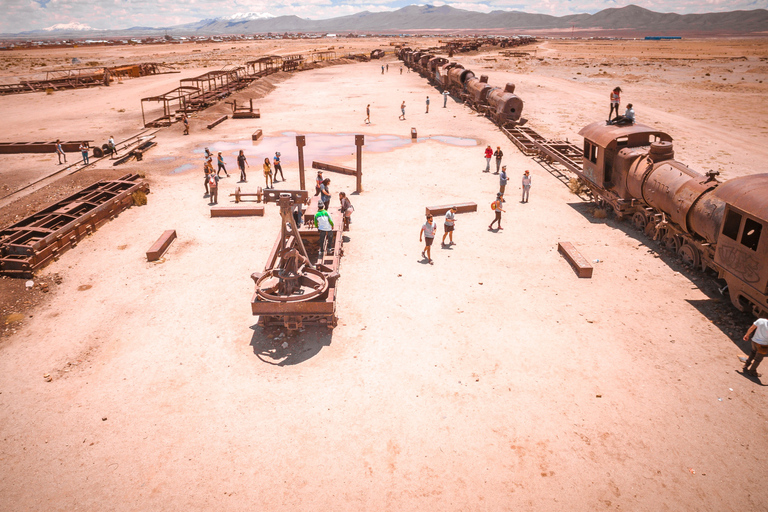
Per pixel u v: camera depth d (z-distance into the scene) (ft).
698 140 94.84
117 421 27.45
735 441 25.41
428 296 40.96
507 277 44.16
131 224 57.82
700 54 357.61
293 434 26.37
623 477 23.43
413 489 22.93
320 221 43.45
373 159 87.04
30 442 25.96
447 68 172.65
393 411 27.99
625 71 230.68
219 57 354.54
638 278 43.60
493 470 23.95
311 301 34.01
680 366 31.53
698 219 41.47
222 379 30.96
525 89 174.60
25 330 36.68
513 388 29.78
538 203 64.28
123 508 22.11
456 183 73.00
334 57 343.26
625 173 54.03
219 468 24.25
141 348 34.30
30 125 118.73
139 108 141.38
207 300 40.68
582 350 33.42
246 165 82.89
